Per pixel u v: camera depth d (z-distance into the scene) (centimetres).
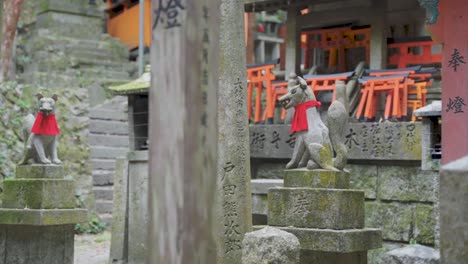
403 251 991
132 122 1146
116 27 2292
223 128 834
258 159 1260
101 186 1608
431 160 1016
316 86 1269
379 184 1126
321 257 776
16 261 988
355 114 1231
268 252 670
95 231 1500
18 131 1463
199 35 400
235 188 827
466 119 631
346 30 1370
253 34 2044
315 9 1480
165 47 401
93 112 1722
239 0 869
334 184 775
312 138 796
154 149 401
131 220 1103
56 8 2014
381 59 1297
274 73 1402
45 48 1919
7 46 1564
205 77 403
